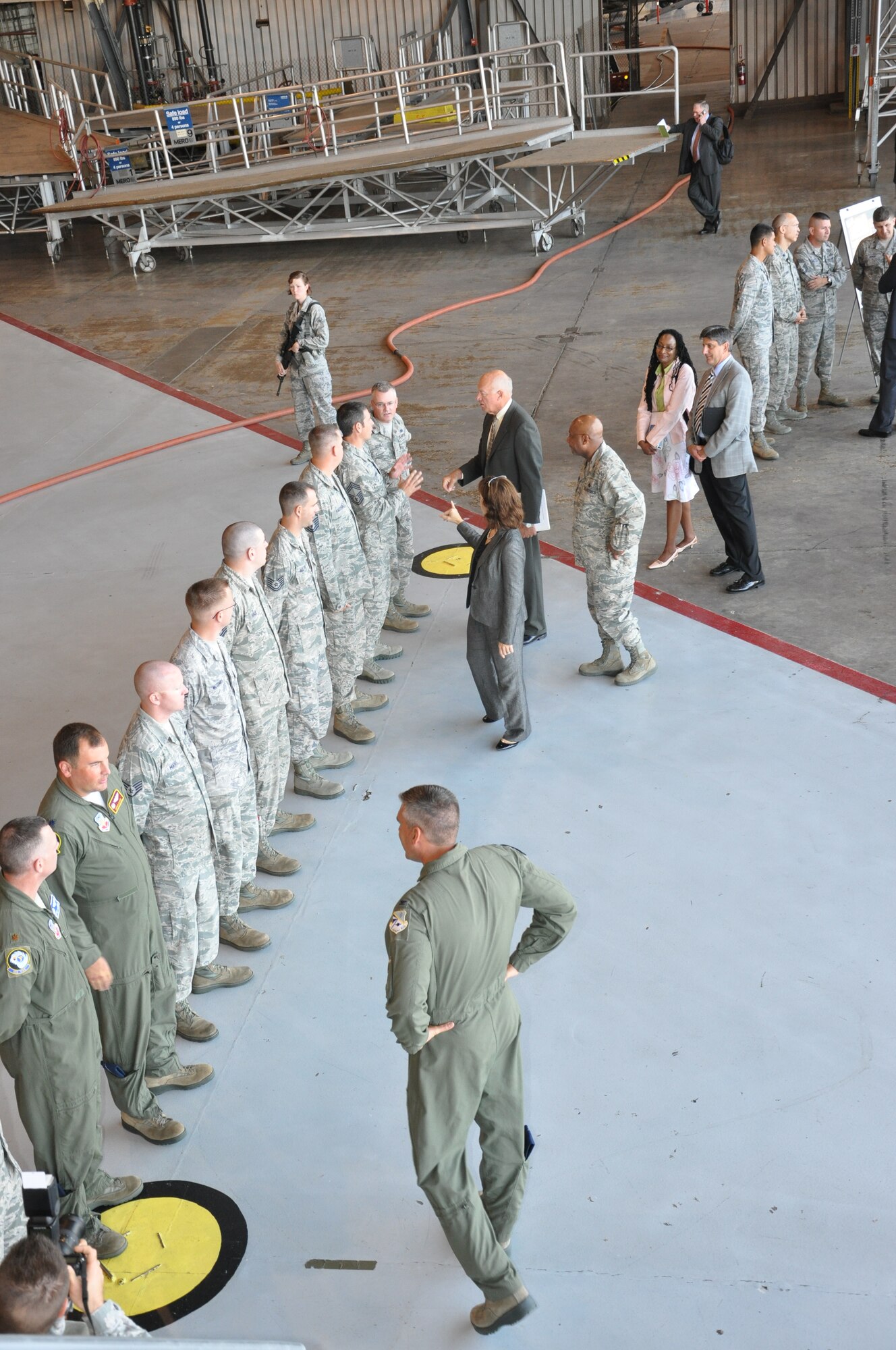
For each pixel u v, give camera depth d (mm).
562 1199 3830
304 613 5777
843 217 10133
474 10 25969
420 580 8430
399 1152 4086
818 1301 3455
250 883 5434
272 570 5637
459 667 7277
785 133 24000
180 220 19234
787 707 6449
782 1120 4047
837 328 12492
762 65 26344
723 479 7426
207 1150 4152
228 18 26094
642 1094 4199
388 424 7406
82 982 3732
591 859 5422
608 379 11844
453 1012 3252
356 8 25859
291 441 11453
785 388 9820
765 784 5836
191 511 10055
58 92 22141
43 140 21562
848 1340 3338
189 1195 3973
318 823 5949
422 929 3178
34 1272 2301
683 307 13852
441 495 9812
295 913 5328
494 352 13148
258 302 16672
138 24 25594
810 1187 3801
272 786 5512
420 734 6605
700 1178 3861
